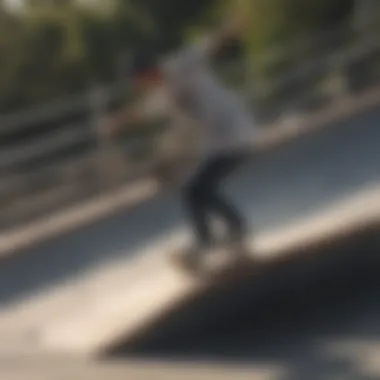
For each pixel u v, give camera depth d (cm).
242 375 737
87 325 855
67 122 2575
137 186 1295
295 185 1203
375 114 1440
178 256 858
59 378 731
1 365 775
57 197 1596
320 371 743
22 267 1078
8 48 2898
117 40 2944
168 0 2928
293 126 1401
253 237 1005
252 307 866
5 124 2538
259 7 2350
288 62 2206
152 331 806
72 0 2991
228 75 2125
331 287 911
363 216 952
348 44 2086
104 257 1072
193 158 847
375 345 796
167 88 830
